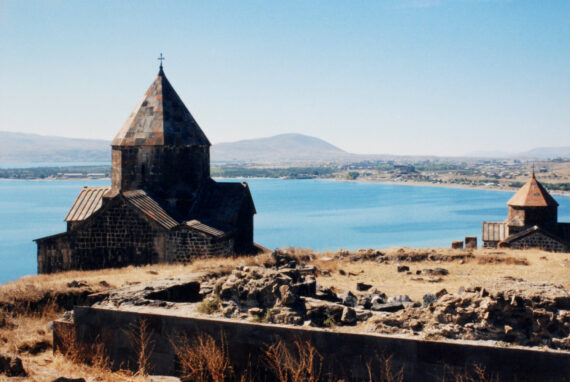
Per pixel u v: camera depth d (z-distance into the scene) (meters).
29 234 117.75
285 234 129.12
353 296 16.66
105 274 24.95
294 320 11.18
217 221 33.12
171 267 27.30
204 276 20.70
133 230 30.53
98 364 11.37
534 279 24.11
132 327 11.59
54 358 11.79
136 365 11.48
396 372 9.79
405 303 15.59
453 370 9.53
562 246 41.78
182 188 33.69
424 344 9.69
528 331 10.51
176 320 11.23
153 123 33.81
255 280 12.20
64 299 17.55
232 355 10.74
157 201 32.50
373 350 9.92
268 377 10.49
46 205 188.75
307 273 24.94
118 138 34.06
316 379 10.19
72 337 12.09
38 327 14.49
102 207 30.75
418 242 113.00
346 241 115.50
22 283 19.45
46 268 31.36
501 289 11.05
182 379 10.80
